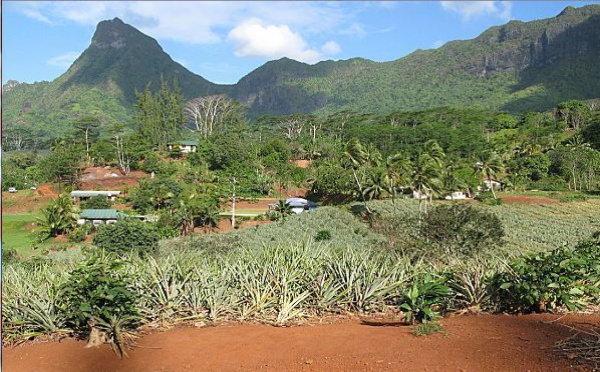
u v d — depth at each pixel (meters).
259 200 64.00
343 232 34.41
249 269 7.35
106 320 5.57
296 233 34.66
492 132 110.75
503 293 6.74
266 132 102.88
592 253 7.76
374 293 6.93
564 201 52.06
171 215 45.84
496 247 14.34
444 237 13.60
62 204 46.00
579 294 6.51
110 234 27.92
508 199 53.44
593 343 4.87
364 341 5.37
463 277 6.95
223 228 47.59
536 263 6.65
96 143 84.12
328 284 6.96
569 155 66.31
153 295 6.62
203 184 60.84
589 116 101.50
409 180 49.81
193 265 7.12
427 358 4.76
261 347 5.29
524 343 5.04
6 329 5.94
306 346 5.27
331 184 56.56
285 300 6.54
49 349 5.46
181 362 4.93
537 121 106.38
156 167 73.81
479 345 5.05
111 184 68.62
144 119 96.12
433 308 6.73
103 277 5.58
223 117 113.06
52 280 6.49
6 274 7.07
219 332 5.91
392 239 15.44
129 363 4.96
